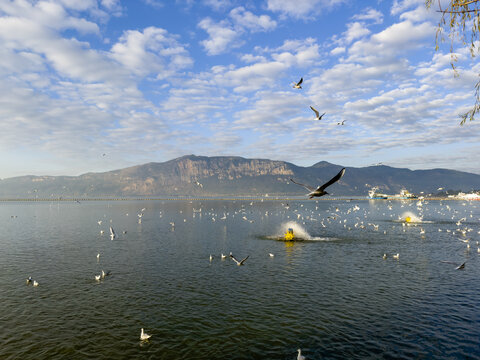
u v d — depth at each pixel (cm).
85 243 7038
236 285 3844
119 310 3022
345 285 3850
